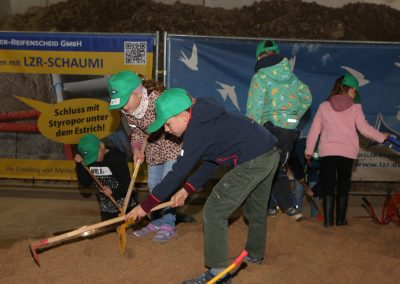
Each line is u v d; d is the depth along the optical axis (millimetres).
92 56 6770
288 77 4945
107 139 6953
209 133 3529
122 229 4395
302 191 5930
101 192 5113
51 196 7035
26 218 6086
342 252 4699
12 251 4594
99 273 4148
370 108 6930
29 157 7098
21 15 10430
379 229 5430
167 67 6625
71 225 5852
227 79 6676
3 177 7133
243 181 3662
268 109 4957
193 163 3488
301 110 5078
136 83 4242
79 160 5086
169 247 4625
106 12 10398
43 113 6973
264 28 10383
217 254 3658
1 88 6949
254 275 4125
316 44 6734
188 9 10469
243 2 10570
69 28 10336
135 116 4383
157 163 4812
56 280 4020
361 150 7066
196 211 6531
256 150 3660
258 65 4977
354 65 6809
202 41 6598
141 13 10383
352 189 7934
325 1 10664
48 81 6895
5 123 7035
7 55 6855
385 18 10617
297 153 5887
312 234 5090
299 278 4137
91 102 6902
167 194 3537
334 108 5293
